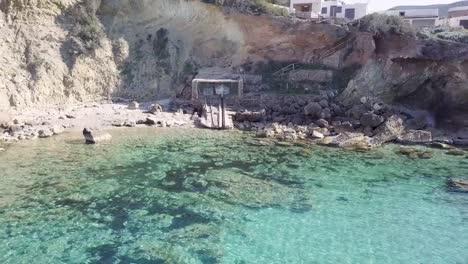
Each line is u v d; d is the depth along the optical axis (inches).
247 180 866.1
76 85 1582.2
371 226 674.8
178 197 763.4
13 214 669.9
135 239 604.7
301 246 603.2
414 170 964.0
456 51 1316.4
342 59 1711.4
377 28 1529.3
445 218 709.3
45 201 724.7
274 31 1744.6
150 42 1797.5
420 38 1413.6
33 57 1524.4
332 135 1295.5
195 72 1769.2
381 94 1509.6
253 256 571.2
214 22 1814.7
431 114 1433.3
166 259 553.0
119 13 1772.9
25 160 949.8
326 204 758.5
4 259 540.4
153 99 1694.1
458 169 973.2
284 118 1460.4
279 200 767.1
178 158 1011.3
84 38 1644.9
